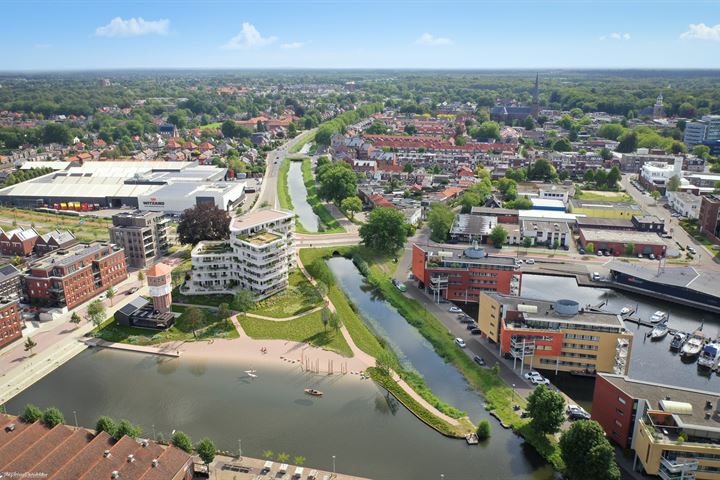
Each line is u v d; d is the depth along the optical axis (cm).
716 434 13612
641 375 19475
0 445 14100
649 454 13750
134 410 17062
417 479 14212
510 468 14700
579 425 14025
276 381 18638
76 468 13025
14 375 18762
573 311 19212
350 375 19050
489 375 18600
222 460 14750
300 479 14025
